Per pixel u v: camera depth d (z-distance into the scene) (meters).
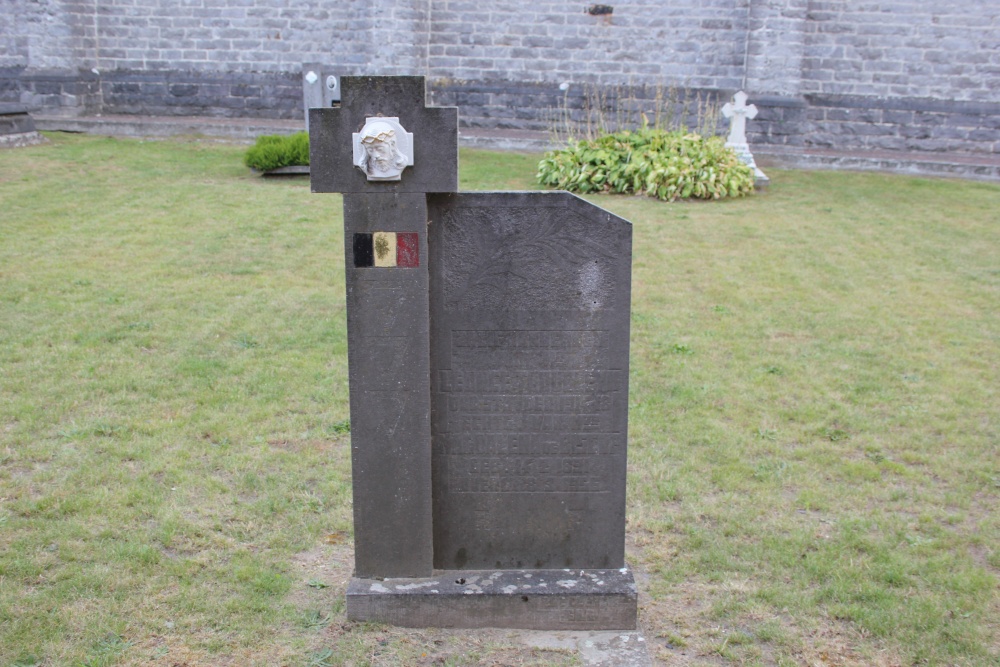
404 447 3.35
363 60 17.75
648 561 3.88
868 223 10.87
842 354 6.48
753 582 3.72
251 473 4.50
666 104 15.87
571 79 17.67
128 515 4.06
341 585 3.64
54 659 3.10
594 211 3.24
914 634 3.37
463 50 17.64
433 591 3.38
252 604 3.46
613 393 3.40
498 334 3.34
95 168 12.46
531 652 3.26
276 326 6.71
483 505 3.49
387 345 3.26
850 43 16.97
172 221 9.70
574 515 3.51
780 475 4.65
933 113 16.83
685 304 7.56
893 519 4.23
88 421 5.01
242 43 17.78
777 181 13.88
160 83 17.84
